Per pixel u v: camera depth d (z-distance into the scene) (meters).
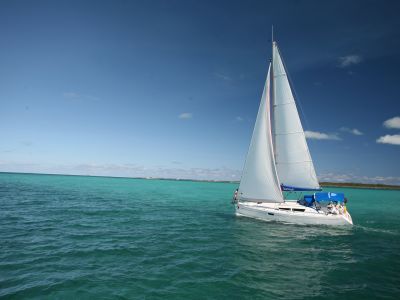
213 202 45.97
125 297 9.12
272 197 23.19
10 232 17.73
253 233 19.69
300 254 14.82
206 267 12.27
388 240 18.86
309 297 9.47
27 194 45.72
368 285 10.67
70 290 9.49
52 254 13.43
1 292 9.16
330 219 21.42
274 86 23.92
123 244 15.73
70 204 34.38
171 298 9.13
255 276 11.34
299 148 22.89
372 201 59.31
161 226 21.83
